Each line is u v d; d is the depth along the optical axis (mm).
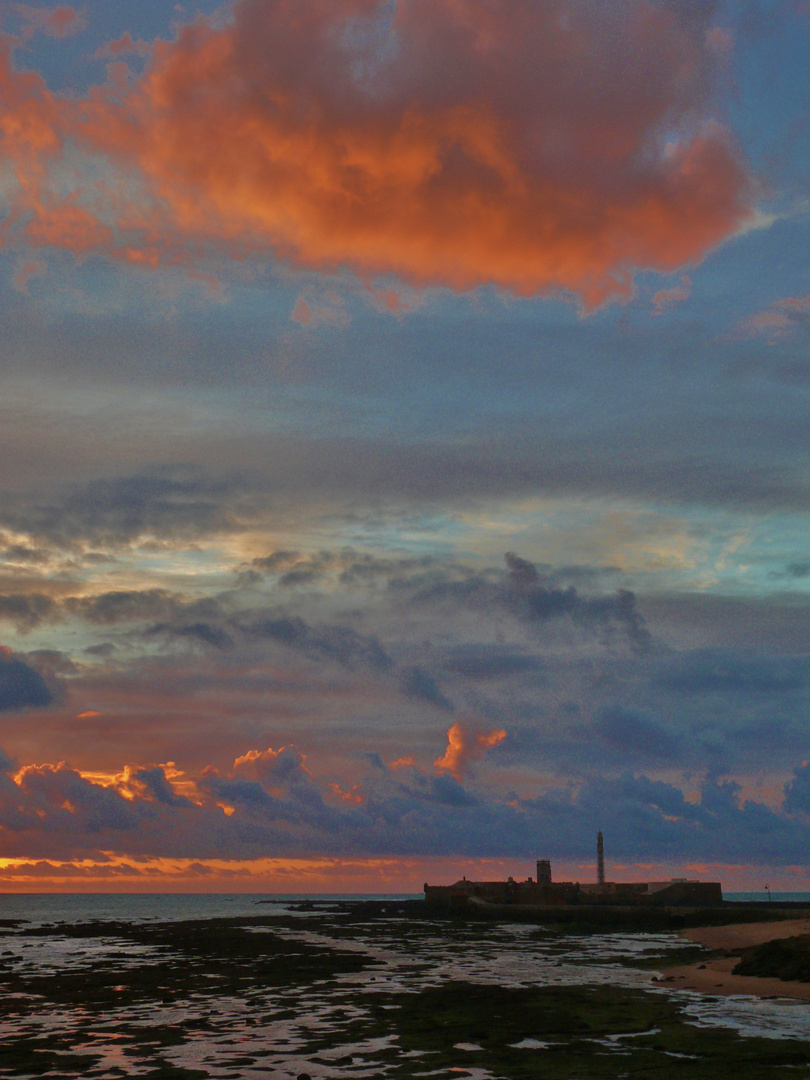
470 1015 50625
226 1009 54312
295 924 160375
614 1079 34750
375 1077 35844
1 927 159375
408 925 154375
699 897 178375
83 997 60438
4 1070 37969
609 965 80312
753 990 59531
